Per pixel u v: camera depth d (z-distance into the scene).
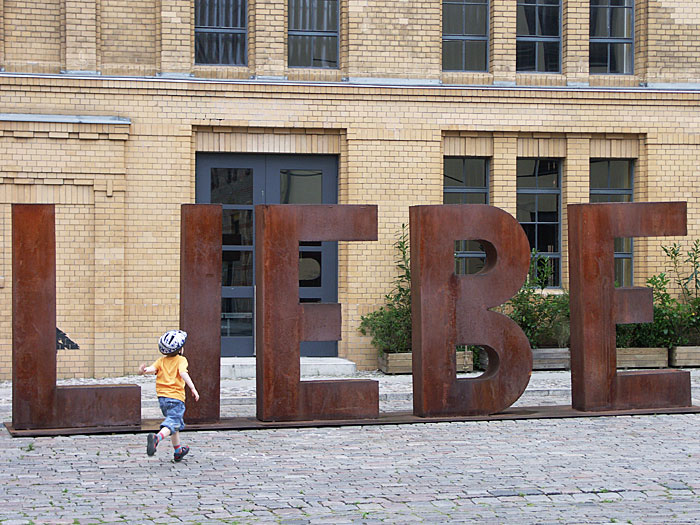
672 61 17.55
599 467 9.48
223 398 13.70
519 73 17.33
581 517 7.58
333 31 16.98
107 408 11.41
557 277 17.56
